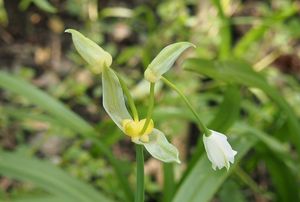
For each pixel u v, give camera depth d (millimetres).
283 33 519
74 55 500
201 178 267
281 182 336
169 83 171
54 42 536
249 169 378
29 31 542
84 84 487
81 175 395
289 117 313
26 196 302
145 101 431
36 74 508
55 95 475
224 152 171
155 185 402
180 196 263
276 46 523
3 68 511
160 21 551
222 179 267
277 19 406
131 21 553
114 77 175
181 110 328
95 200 283
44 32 543
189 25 495
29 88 305
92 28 539
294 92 471
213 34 497
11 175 279
